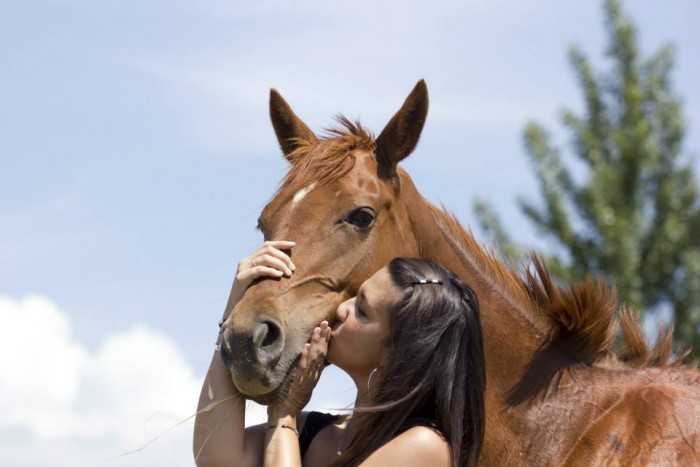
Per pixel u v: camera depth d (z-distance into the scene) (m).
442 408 3.88
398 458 3.79
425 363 3.91
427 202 5.41
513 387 4.90
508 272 5.20
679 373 4.94
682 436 4.57
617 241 16.89
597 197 17.50
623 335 5.16
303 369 4.28
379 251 4.95
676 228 17.36
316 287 4.72
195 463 4.27
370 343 4.08
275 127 5.68
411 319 3.95
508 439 4.78
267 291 4.55
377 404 3.94
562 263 17.33
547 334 5.03
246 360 4.30
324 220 4.86
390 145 5.16
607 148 18.89
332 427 4.48
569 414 4.79
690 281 16.97
